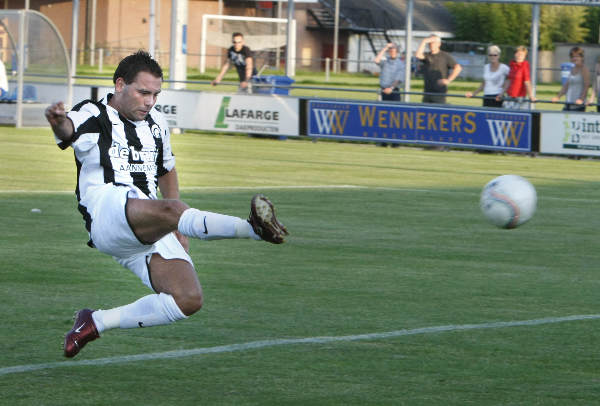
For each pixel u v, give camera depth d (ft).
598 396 38.68
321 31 482.69
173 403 36.88
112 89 177.88
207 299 55.01
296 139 177.68
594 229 85.87
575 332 49.24
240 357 43.39
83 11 436.35
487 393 38.83
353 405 37.06
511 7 485.97
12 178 108.37
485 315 52.70
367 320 50.93
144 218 38.14
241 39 177.78
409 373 41.47
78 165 41.88
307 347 45.32
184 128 177.17
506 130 152.56
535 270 66.33
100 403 36.65
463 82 356.79
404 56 169.37
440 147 167.32
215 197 97.55
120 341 45.68
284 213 89.51
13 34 175.42
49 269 61.93
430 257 70.18
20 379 39.29
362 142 174.91
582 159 155.74
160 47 436.35
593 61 301.43
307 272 63.57
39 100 179.01
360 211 92.32
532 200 43.88
